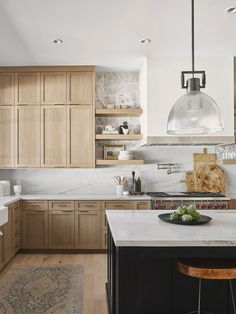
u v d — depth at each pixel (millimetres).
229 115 4492
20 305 3008
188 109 2240
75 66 4879
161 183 5238
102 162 4922
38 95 4898
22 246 4684
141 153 5242
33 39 3752
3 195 4871
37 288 3404
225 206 4504
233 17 3227
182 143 4562
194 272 2049
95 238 4695
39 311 2887
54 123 4898
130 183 5230
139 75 5207
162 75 4473
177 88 4465
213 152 5242
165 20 3285
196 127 2229
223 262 2154
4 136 4898
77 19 3232
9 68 4875
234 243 1982
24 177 5230
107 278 3436
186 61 4484
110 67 5000
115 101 5273
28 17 3168
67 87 4902
